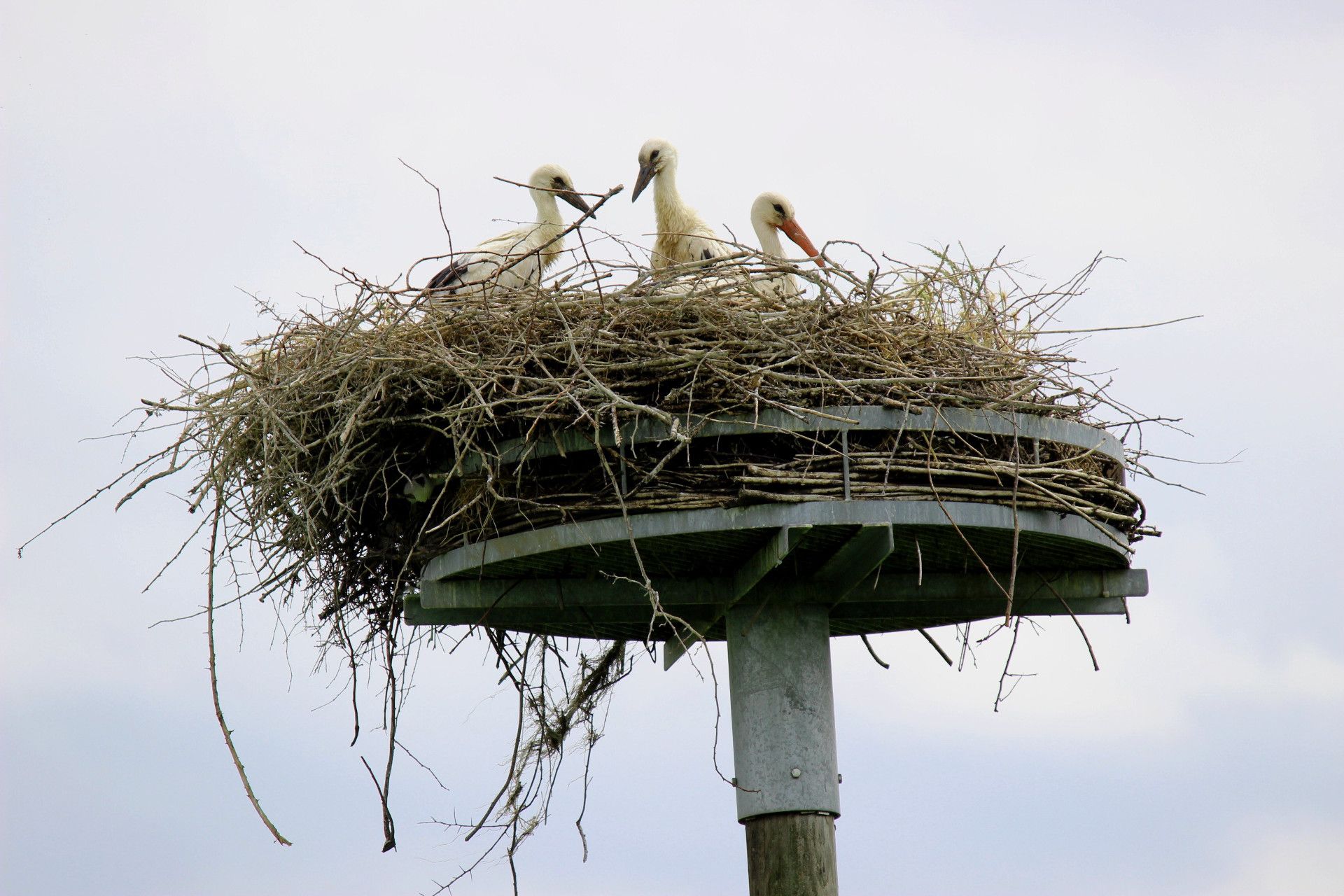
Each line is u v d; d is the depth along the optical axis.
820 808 11.76
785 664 12.02
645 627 13.20
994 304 13.50
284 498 12.64
